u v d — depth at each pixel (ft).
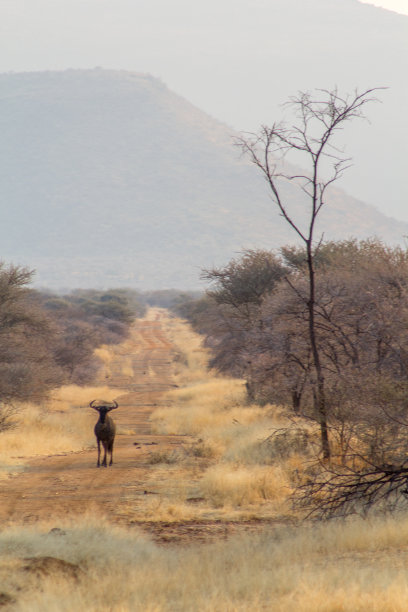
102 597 94.07
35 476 217.15
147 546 123.54
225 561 110.93
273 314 228.02
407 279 203.82
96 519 139.33
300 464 196.85
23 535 119.55
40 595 91.71
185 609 87.25
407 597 77.87
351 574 92.73
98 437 238.68
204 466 234.58
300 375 210.59
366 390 147.84
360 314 203.10
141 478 212.23
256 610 82.64
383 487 143.33
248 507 168.96
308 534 126.31
